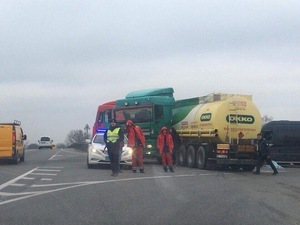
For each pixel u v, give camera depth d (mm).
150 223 9922
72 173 20094
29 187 15375
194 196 13461
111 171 21031
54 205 11914
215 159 23297
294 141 29234
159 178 18109
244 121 23547
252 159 23250
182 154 26734
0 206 11781
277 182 17922
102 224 9820
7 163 27656
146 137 27141
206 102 25578
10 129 26750
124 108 28094
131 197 13164
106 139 18922
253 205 12125
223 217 10539
